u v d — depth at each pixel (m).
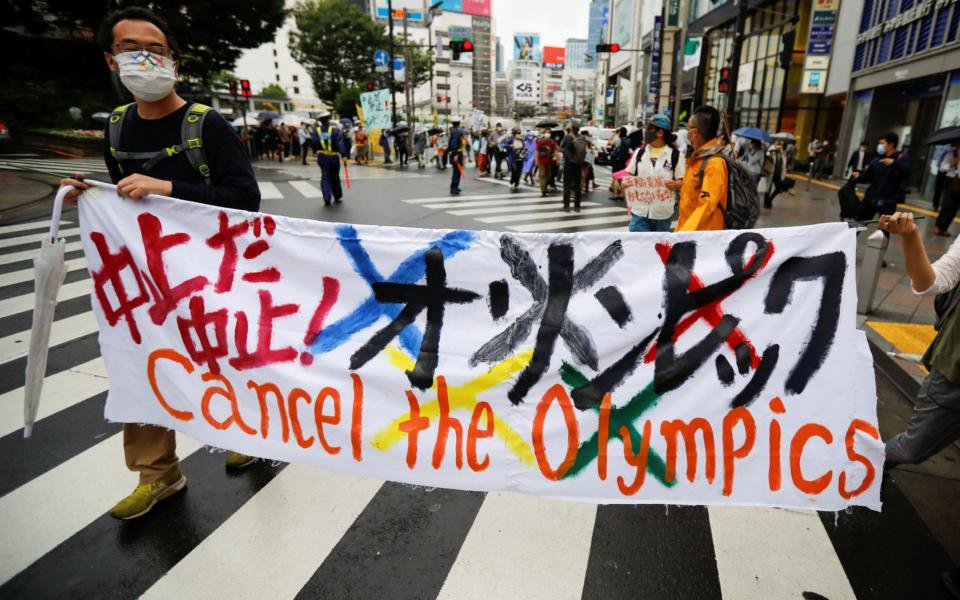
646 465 2.09
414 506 2.58
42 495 2.60
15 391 3.60
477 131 28.05
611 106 62.84
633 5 62.09
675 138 5.25
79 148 20.67
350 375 2.21
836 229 2.02
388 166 23.38
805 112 24.50
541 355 2.12
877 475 2.01
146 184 2.17
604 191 15.34
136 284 2.34
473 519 2.50
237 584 2.11
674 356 2.08
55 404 3.43
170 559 2.23
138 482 2.71
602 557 2.28
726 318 2.07
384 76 28.67
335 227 2.20
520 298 2.13
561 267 2.11
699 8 37.22
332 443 2.24
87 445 3.01
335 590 2.10
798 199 14.26
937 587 2.14
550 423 2.11
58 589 2.08
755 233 2.05
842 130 18.92
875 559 2.29
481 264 2.14
